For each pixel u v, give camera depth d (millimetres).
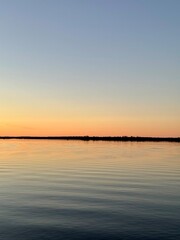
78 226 19359
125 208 23812
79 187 33281
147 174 44750
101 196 28359
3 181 37312
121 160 69875
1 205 24594
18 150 115250
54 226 19375
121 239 17219
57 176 42219
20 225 19531
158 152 101812
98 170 49656
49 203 25422
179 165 58594
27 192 30125
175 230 18578
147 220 20562
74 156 82438
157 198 27531
